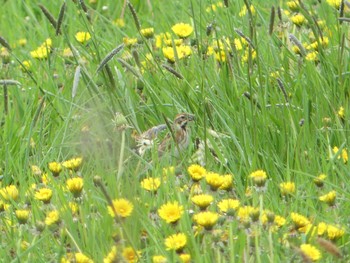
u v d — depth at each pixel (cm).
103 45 1412
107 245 855
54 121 1213
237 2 1502
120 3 1734
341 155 1028
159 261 791
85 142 990
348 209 921
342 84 1145
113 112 1111
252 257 802
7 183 1091
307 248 776
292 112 1101
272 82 1198
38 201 969
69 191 964
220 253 815
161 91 1209
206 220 799
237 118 1109
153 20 1661
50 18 1173
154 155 1039
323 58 1212
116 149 1002
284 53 1255
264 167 1052
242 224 824
